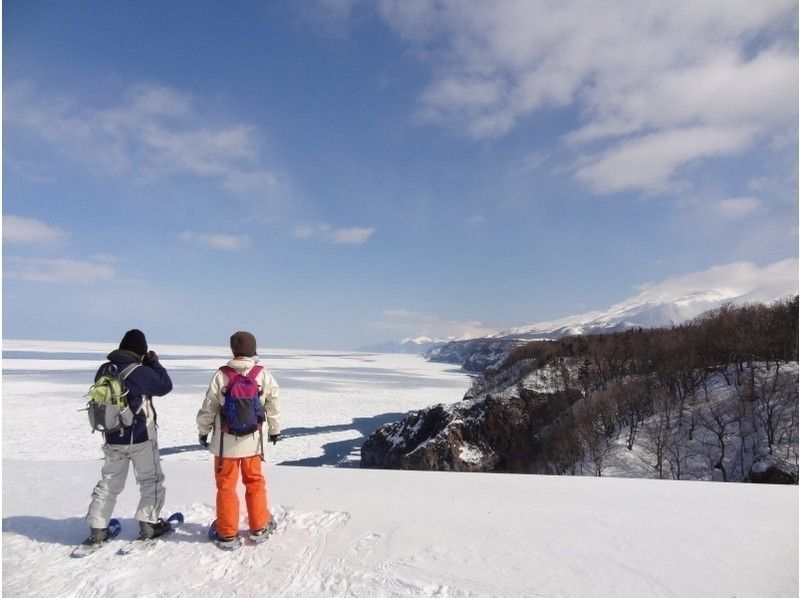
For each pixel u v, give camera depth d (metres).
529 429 54.19
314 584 3.88
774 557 4.02
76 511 5.88
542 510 5.34
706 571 3.79
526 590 3.59
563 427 49.16
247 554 4.49
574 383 59.53
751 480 35.31
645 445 42.44
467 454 50.81
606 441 45.22
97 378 4.82
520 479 7.57
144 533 4.87
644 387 51.31
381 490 6.39
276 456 55.44
